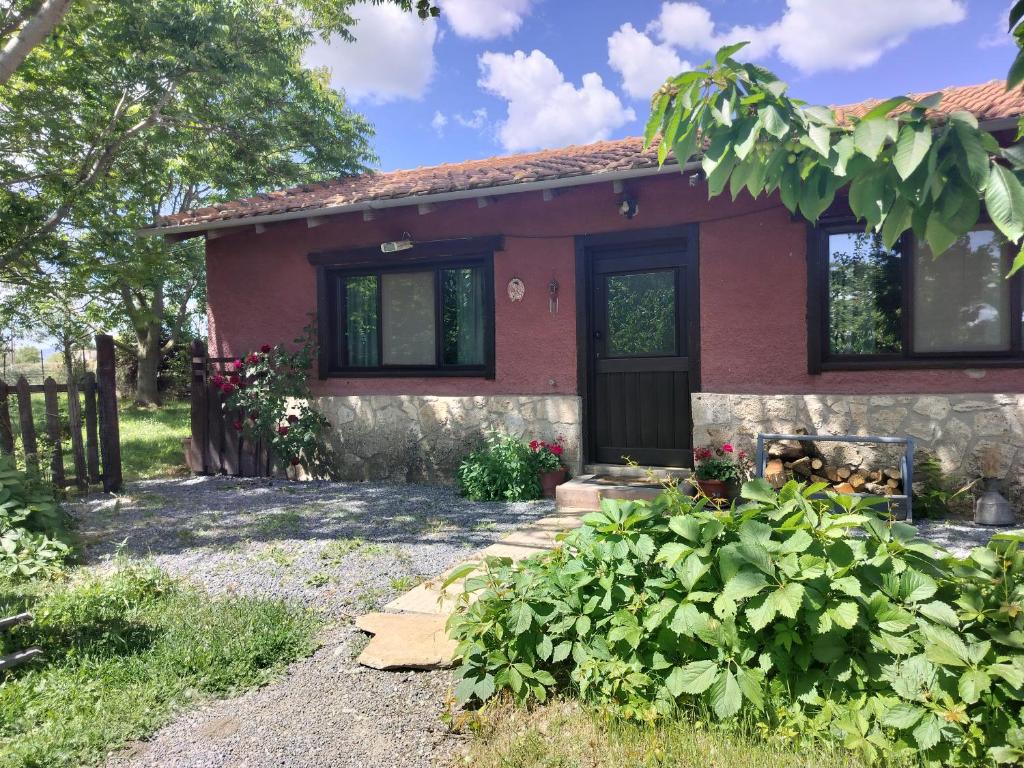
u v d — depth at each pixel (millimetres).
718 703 2123
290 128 13250
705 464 5832
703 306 6074
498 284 6883
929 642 1942
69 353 17172
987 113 4637
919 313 5465
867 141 1713
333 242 7602
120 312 13102
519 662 2514
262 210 7129
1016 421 5047
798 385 5758
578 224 6527
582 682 2369
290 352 7863
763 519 2420
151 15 9508
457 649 2658
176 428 13320
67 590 3781
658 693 2320
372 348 7738
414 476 7273
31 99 8500
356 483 7281
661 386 6477
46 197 9172
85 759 2217
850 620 1984
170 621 3287
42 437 6453
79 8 7918
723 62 1930
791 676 2174
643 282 6543
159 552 4652
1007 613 1931
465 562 4254
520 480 6215
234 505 6188
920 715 1915
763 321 5859
